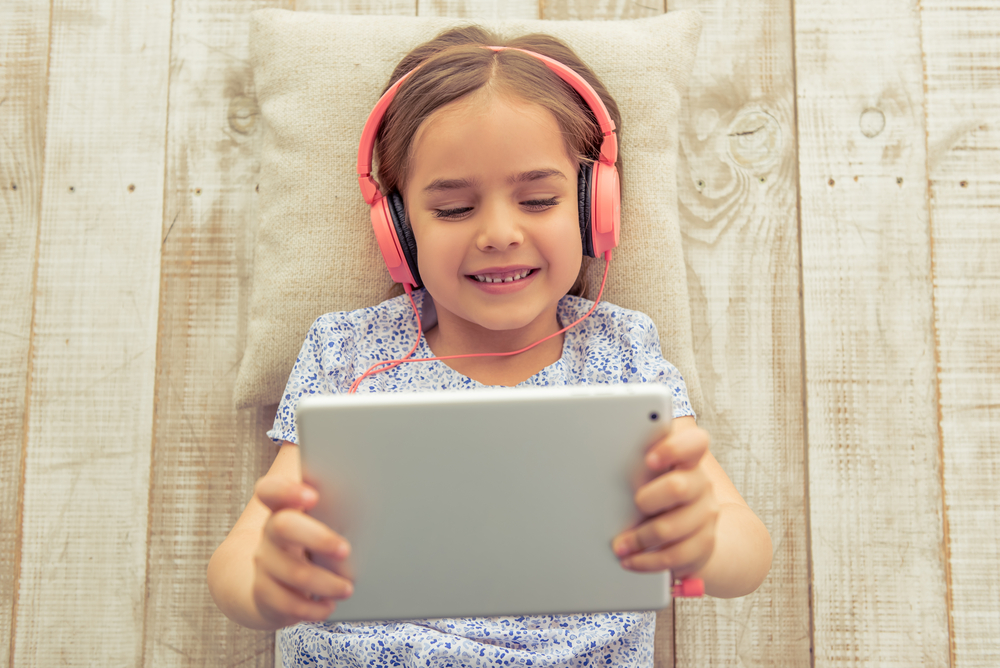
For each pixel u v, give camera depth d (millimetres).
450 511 564
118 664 1048
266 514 838
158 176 1114
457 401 555
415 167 828
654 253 1006
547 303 851
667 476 550
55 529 1067
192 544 1066
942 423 1083
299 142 1014
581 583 575
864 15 1132
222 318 1097
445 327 923
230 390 1089
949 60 1126
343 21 1050
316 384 878
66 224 1108
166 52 1129
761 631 1054
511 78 801
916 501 1072
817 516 1071
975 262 1104
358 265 1005
